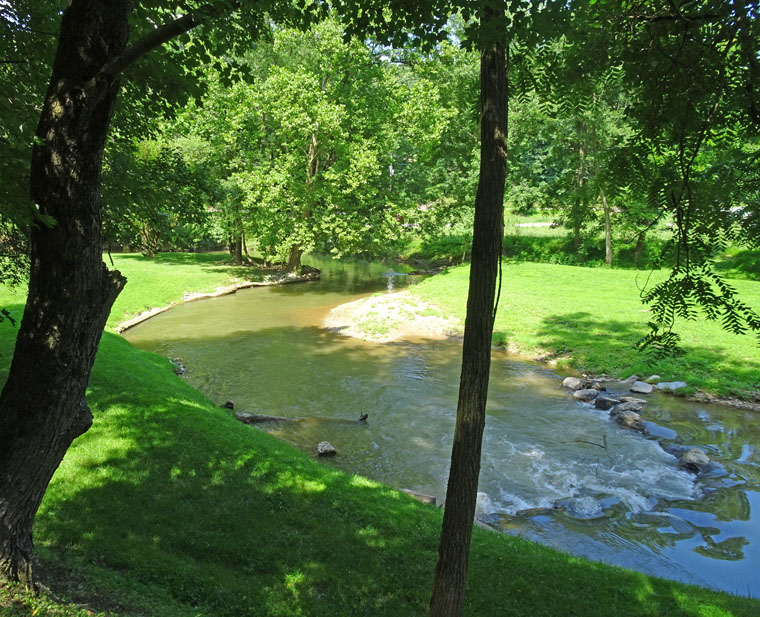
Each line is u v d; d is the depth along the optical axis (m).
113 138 9.41
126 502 7.61
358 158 28.81
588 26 4.71
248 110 28.98
